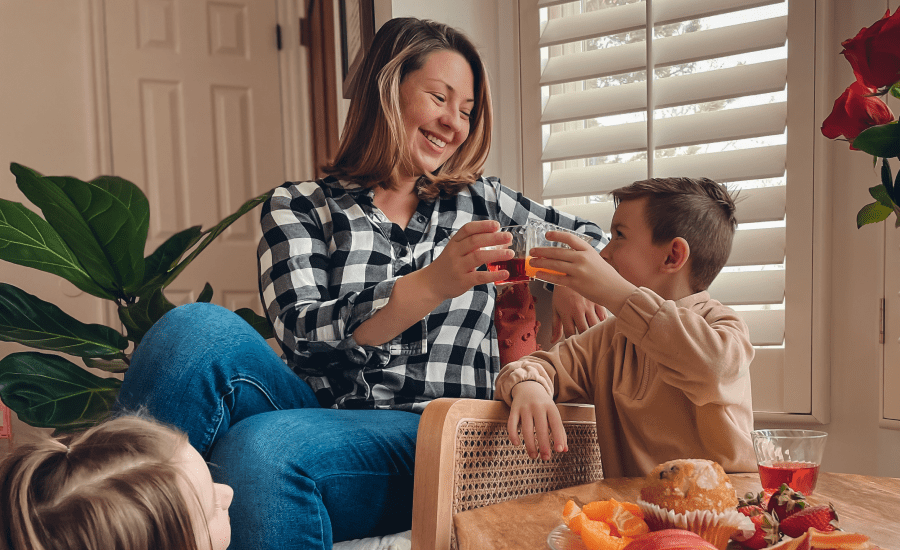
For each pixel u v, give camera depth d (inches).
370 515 39.9
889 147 24.9
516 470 36.1
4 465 24.1
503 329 53.0
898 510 28.0
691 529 23.6
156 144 111.1
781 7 60.4
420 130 54.4
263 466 35.3
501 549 24.4
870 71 24.7
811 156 56.9
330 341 44.0
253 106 116.3
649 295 37.1
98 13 107.5
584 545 24.1
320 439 37.6
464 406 32.9
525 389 37.2
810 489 29.7
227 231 115.2
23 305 61.8
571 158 68.4
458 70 53.9
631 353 42.3
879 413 53.9
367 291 43.3
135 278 63.6
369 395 46.8
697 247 44.5
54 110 105.7
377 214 52.7
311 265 49.5
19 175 52.9
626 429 41.9
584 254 38.6
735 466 38.2
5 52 103.3
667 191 45.1
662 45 63.9
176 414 38.0
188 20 112.7
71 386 60.3
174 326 40.1
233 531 35.3
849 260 56.1
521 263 40.4
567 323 51.2
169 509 23.9
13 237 60.4
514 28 72.7
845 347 56.4
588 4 72.1
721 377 35.7
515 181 73.2
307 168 117.9
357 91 56.0
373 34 76.7
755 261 58.7
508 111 73.1
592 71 67.3
